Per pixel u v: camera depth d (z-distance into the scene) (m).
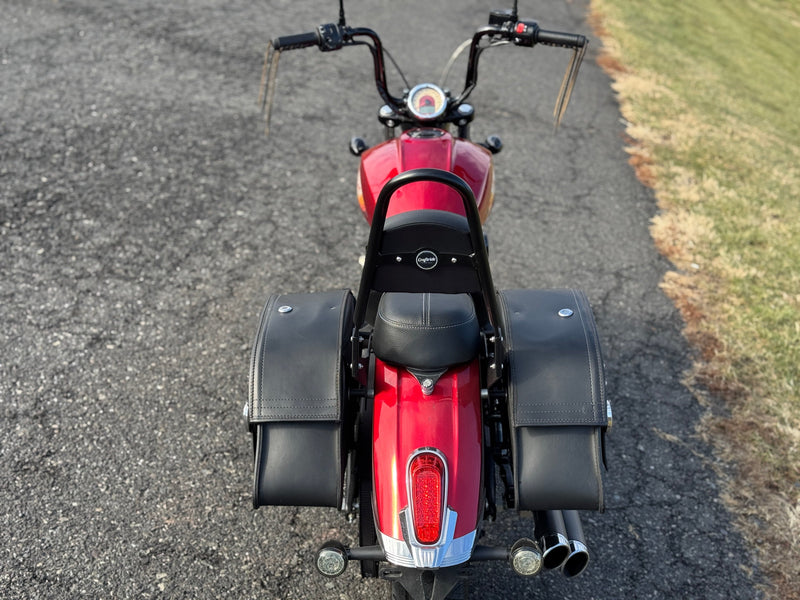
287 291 5.00
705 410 4.20
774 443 3.97
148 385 4.16
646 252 5.81
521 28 3.81
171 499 3.50
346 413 2.79
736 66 13.23
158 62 8.46
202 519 3.41
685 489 3.68
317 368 2.68
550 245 5.82
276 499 2.57
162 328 4.59
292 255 5.40
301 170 6.56
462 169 3.60
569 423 2.55
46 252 5.17
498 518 3.51
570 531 2.55
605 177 7.06
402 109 4.18
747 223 6.39
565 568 2.62
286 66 8.85
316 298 2.98
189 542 3.29
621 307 5.09
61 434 3.80
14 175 6.00
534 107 8.61
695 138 8.36
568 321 2.80
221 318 4.72
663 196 6.79
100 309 4.70
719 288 5.38
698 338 4.80
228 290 4.98
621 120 8.58
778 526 3.48
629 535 3.42
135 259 5.19
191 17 9.98
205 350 4.45
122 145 6.64
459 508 2.37
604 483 3.70
